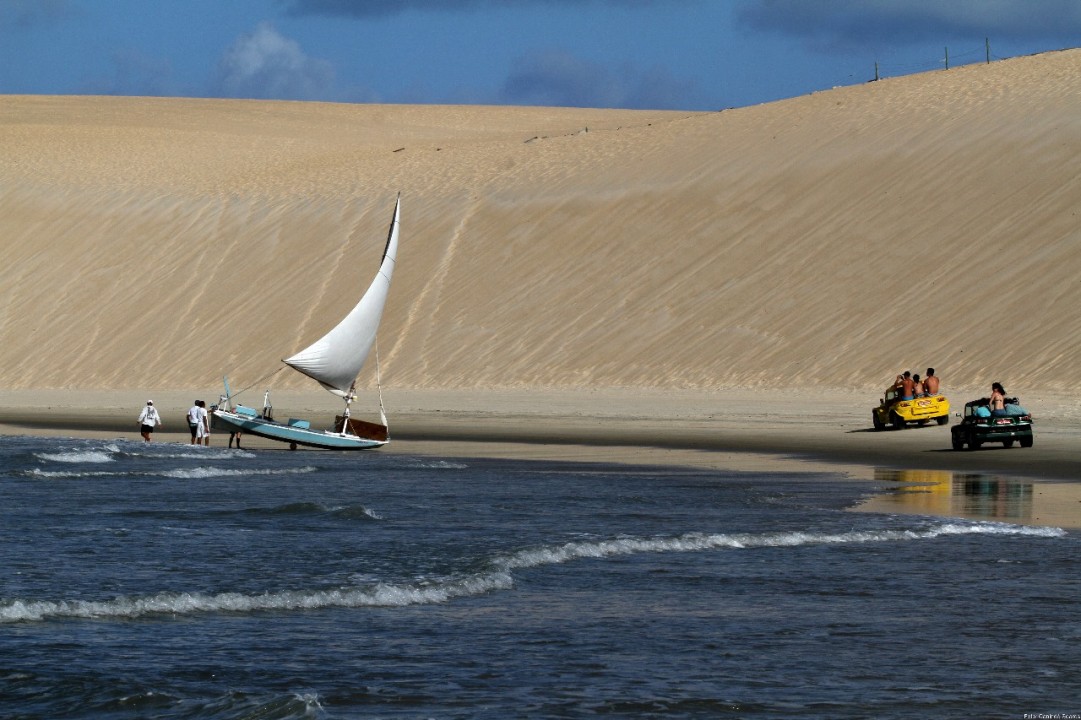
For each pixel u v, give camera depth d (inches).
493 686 1427.2
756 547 2439.7
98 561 2316.7
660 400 7534.5
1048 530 2630.4
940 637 1654.8
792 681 1439.5
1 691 1408.7
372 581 2090.3
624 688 1413.6
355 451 5457.7
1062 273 7623.0
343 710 1338.6
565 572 2170.3
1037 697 1368.1
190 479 4072.3
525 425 6653.5
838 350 7829.7
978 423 4707.2
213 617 1806.1
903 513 2960.1
